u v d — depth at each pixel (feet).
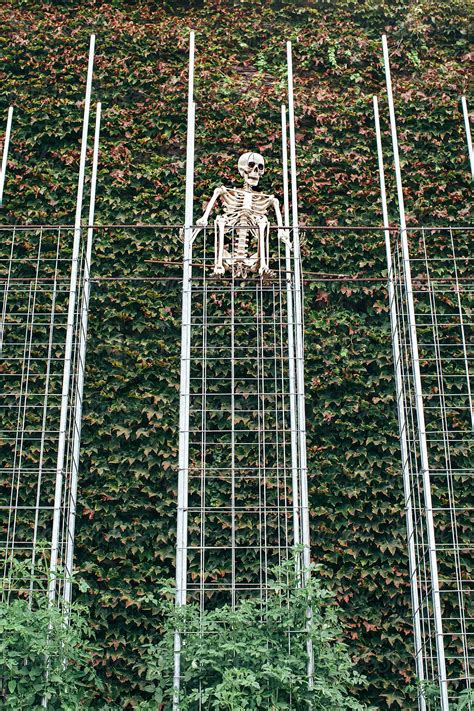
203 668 20.93
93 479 27.81
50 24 33.88
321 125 32.78
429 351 29.73
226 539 27.32
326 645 21.97
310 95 33.30
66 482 25.44
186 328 24.39
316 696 20.75
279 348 29.53
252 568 26.78
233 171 31.91
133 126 32.42
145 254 30.55
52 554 23.32
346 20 35.14
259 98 33.01
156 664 21.95
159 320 29.71
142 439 28.27
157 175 31.60
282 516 27.55
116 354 29.27
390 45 34.65
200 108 32.83
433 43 34.86
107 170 31.53
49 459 27.91
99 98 32.99
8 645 20.93
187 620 21.66
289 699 20.57
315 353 29.58
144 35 33.86
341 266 30.68
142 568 26.89
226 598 26.71
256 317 28.48
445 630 26.61
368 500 27.94
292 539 27.25
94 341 29.30
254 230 26.84
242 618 21.08
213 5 35.06
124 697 25.53
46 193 31.22
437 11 35.17
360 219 31.40
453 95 33.50
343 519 27.73
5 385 28.58
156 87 33.14
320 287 30.42
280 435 28.43
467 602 26.86
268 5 35.29
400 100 33.30
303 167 32.17
